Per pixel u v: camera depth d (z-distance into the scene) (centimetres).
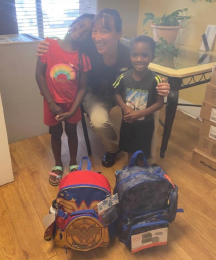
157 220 122
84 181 122
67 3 259
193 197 162
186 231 140
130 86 154
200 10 230
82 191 121
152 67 173
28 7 239
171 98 173
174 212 125
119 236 133
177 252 129
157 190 121
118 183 125
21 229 139
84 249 123
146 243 124
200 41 236
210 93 163
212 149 175
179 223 144
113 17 150
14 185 168
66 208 122
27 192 163
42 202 156
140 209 123
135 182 118
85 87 162
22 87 199
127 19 280
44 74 153
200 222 145
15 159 193
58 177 170
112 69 171
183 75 162
